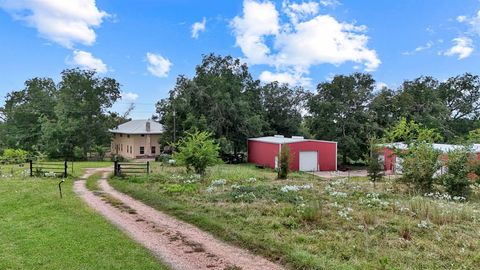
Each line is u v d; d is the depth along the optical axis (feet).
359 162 150.51
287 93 168.25
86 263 22.47
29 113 162.09
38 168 75.82
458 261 23.06
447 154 57.52
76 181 66.03
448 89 167.32
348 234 28.76
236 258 24.00
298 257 23.03
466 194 52.65
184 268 22.18
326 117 144.46
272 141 122.21
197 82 147.43
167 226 32.35
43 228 30.42
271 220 33.17
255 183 61.72
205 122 134.51
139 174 75.20
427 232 29.99
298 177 79.61
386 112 150.71
